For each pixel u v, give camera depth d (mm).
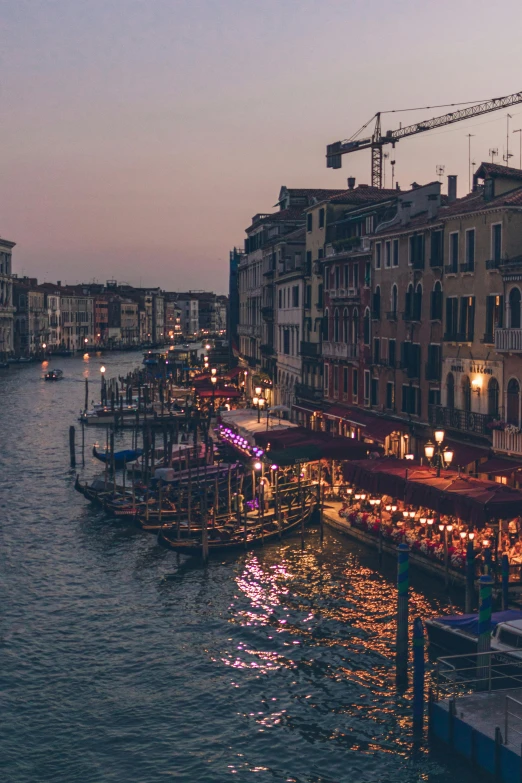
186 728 23531
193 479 48188
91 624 30312
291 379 70062
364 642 28250
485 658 23078
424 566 33219
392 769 21359
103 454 57438
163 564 36625
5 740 22969
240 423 56625
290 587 33125
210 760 22062
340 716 23859
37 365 173500
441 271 42531
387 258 49250
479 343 38969
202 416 80438
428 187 46188
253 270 91250
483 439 37969
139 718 24031
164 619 30625
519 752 19594
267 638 28812
